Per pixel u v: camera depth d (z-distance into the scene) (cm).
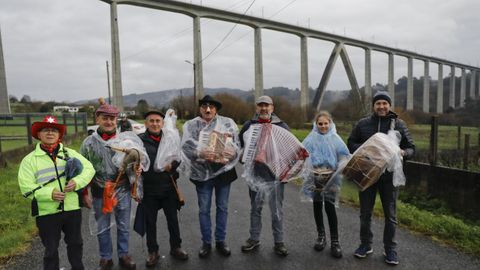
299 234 462
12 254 403
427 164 652
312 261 380
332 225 401
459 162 827
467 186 577
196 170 397
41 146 312
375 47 6438
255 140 400
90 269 367
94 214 365
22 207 583
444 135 2272
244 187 768
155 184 379
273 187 396
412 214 519
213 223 518
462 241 421
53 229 310
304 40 5425
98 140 360
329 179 396
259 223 413
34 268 368
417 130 2847
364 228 387
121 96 4178
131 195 375
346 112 3269
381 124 392
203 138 396
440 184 622
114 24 4072
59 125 312
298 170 395
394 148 364
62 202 311
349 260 381
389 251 370
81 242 331
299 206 605
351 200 621
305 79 5447
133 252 411
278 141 397
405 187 690
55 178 307
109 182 353
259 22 4906
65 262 382
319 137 408
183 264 377
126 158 354
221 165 397
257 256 395
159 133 388
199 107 411
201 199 402
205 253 394
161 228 492
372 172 363
